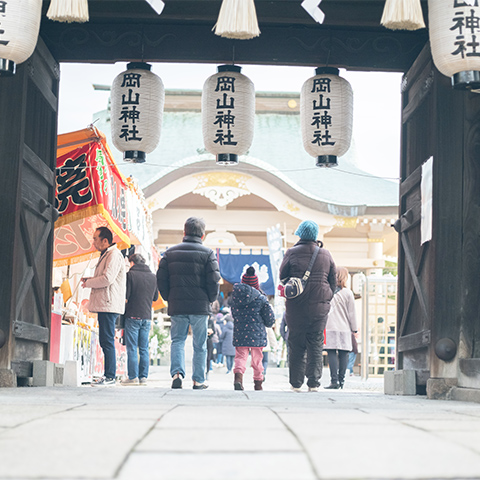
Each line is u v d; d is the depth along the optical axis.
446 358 6.44
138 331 10.08
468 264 6.61
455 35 5.55
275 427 3.10
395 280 14.30
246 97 7.66
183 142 30.05
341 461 2.20
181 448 2.46
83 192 8.96
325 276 7.97
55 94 8.14
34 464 2.16
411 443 2.60
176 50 7.84
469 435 2.88
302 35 7.88
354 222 25.33
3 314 6.61
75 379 8.52
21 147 6.83
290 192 24.80
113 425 3.11
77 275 12.28
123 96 7.70
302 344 8.00
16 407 4.04
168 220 26.06
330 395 6.82
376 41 7.92
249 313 8.70
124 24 7.84
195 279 8.03
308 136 7.77
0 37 5.64
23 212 7.12
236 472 2.03
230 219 26.27
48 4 7.02
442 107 6.84
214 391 7.27
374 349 14.38
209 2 6.81
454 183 6.74
